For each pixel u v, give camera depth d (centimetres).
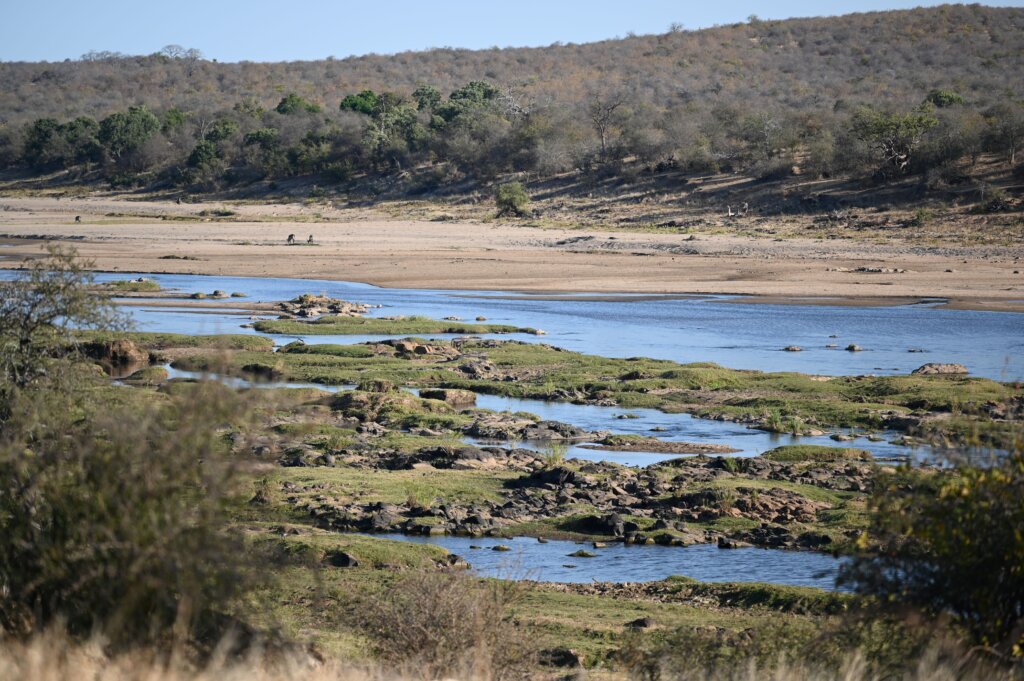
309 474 7131
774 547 5859
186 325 16162
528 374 12400
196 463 2291
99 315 5584
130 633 2094
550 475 7150
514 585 3647
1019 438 2594
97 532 2162
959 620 2542
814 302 19188
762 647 3019
